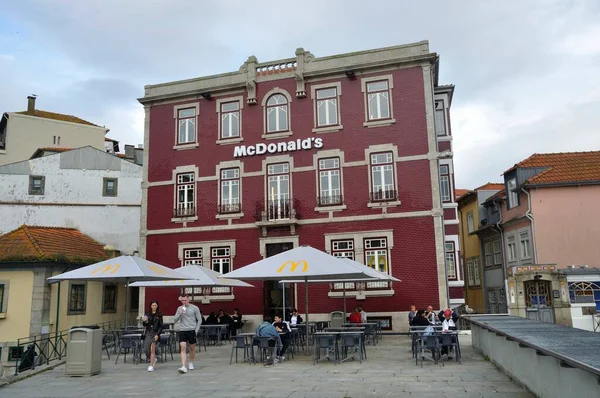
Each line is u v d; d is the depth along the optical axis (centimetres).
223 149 2492
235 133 2500
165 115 2612
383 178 2266
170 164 2559
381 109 2320
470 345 1753
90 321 2436
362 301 2189
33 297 2148
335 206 2283
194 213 2470
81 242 2767
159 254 2497
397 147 2259
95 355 1270
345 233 2255
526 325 1162
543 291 2306
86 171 3316
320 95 2400
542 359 823
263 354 1542
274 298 2347
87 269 1540
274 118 2452
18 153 4156
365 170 2283
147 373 1266
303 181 2353
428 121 2242
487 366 1253
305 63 2419
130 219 3297
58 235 2667
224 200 2458
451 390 962
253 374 1209
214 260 2417
